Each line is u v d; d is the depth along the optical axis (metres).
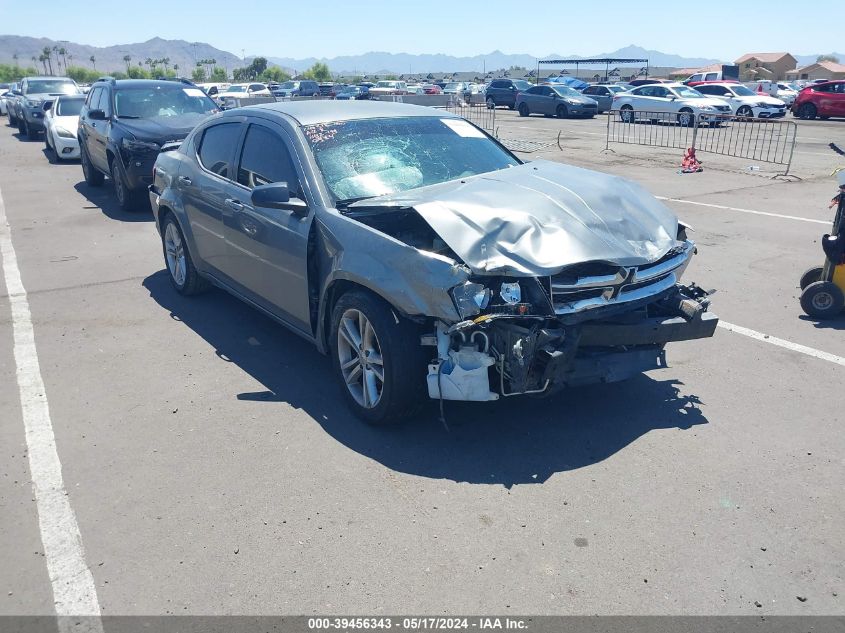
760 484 3.63
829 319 5.99
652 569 3.02
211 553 3.15
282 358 5.32
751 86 41.97
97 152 11.77
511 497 3.54
